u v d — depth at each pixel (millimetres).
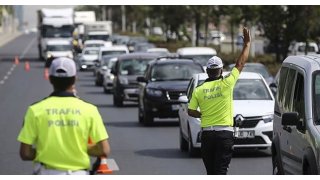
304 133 16641
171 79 37500
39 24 116688
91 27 139375
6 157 26875
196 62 38656
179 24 121688
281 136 18750
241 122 25547
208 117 18312
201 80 27016
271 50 88688
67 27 110250
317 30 65812
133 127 36719
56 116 11523
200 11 98750
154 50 80000
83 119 11539
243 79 28031
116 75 48719
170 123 38375
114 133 34219
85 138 11555
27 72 91625
